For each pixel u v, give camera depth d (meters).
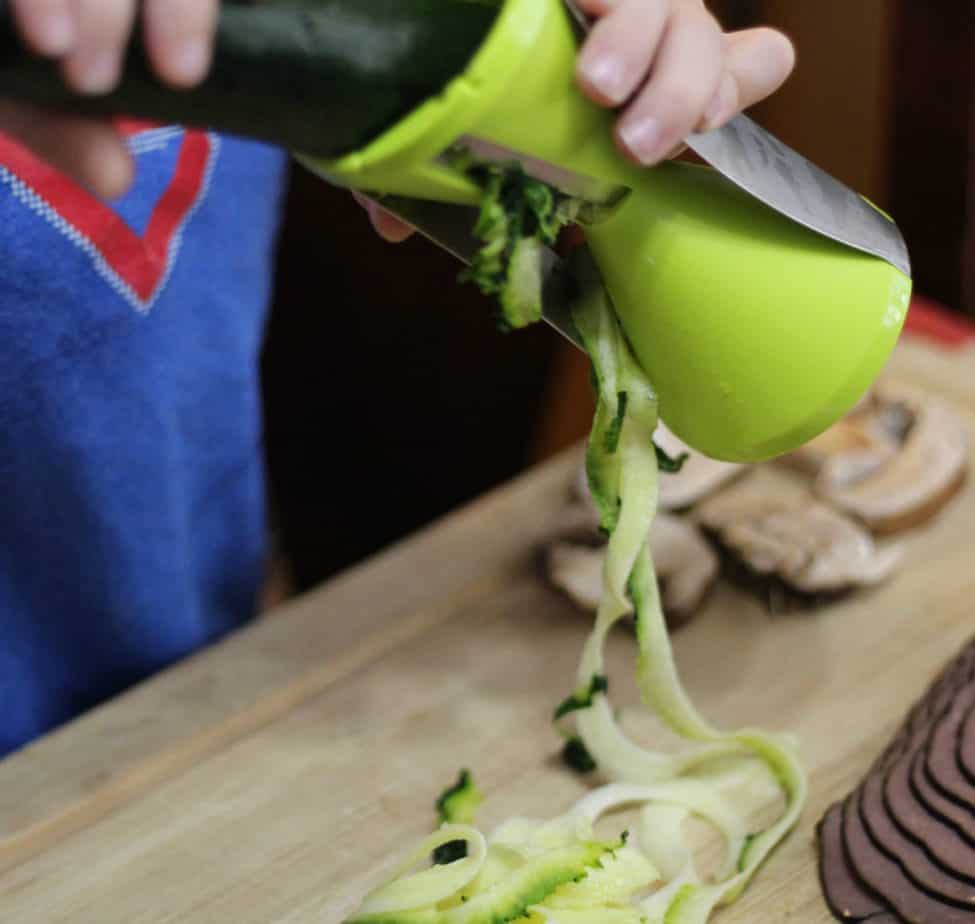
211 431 0.96
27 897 0.69
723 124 0.48
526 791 0.75
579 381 1.41
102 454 0.87
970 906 0.61
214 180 0.89
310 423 1.71
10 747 0.91
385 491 1.69
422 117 0.41
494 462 1.60
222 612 1.05
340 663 0.85
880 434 1.02
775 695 0.82
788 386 0.54
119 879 0.70
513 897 0.62
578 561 0.90
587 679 0.71
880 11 1.37
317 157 0.43
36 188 0.77
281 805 0.75
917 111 1.49
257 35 0.38
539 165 0.47
